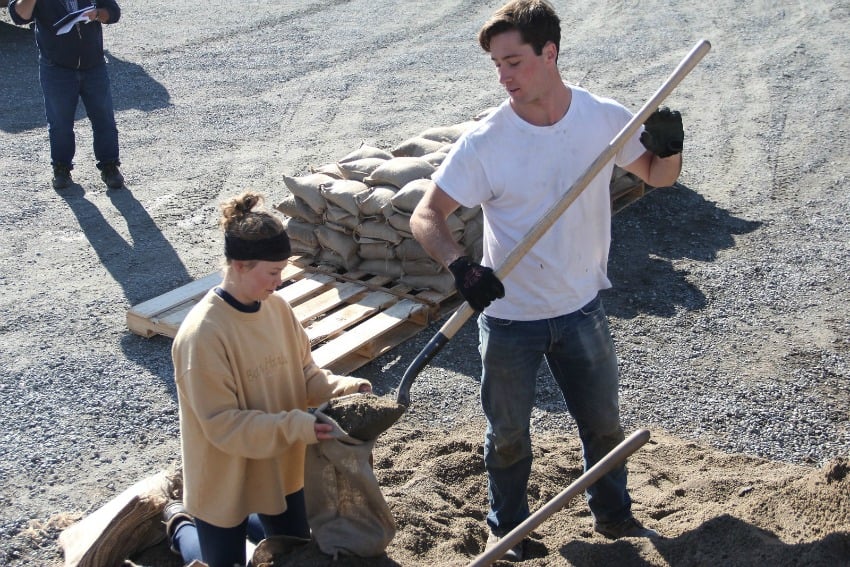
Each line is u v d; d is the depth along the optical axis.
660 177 3.79
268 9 16.03
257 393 3.29
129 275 7.26
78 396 5.62
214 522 3.34
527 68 3.35
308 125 10.80
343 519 3.47
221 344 3.14
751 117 10.97
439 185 3.58
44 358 6.04
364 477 3.36
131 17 15.43
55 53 8.49
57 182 8.98
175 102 11.59
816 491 3.72
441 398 5.57
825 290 6.91
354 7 16.19
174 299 6.47
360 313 6.17
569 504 4.45
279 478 3.41
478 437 5.11
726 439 5.16
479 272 3.36
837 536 3.33
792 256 7.49
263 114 11.17
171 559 4.02
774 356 6.01
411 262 6.46
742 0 16.11
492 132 3.52
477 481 4.64
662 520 4.21
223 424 3.15
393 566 3.51
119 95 11.80
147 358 6.05
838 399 5.52
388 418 3.35
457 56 13.43
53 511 4.58
